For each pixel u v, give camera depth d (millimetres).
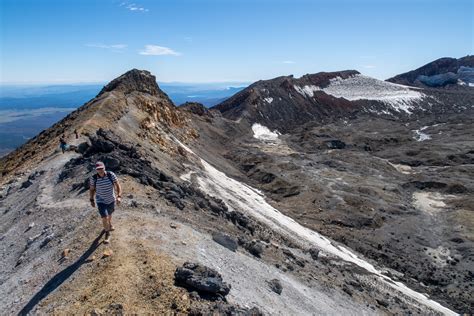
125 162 35438
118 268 17484
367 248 61156
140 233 21422
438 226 71938
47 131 72312
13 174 44719
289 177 93438
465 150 132750
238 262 24328
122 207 24906
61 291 16531
